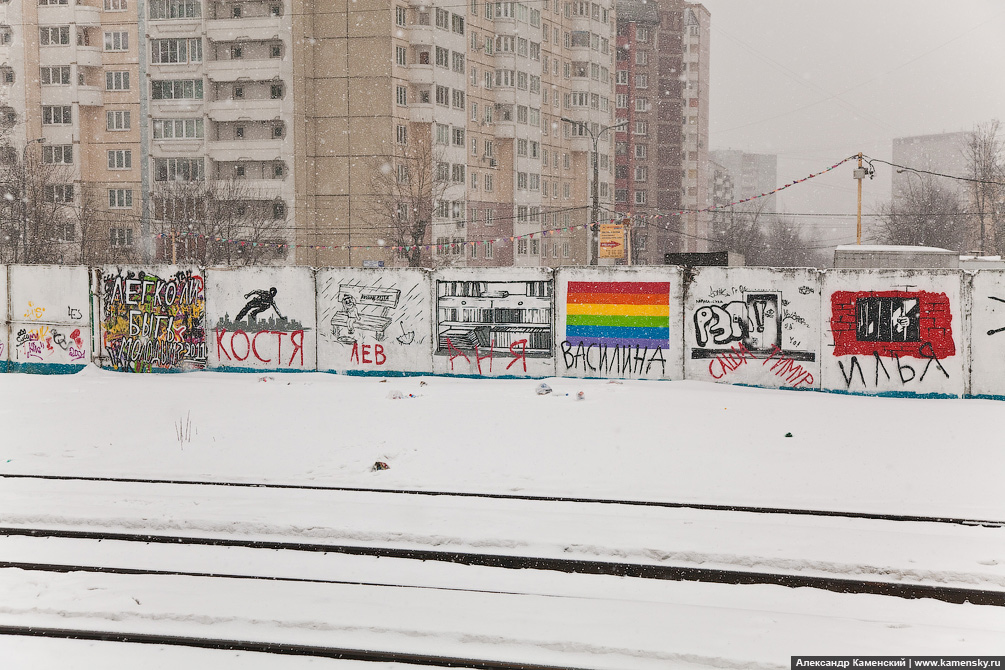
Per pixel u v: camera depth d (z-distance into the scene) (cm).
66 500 983
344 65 6725
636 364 1812
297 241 6694
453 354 1912
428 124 6956
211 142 6788
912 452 1182
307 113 6775
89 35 6931
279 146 6656
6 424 1425
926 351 1638
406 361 1938
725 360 1764
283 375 1966
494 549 823
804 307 1711
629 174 10938
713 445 1232
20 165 5884
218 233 6116
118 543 862
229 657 609
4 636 648
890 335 1656
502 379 1877
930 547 798
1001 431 1316
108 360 2066
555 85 8731
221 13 6762
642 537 834
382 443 1261
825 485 1022
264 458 1183
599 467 1117
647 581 754
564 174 8956
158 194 6406
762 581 750
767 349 1738
